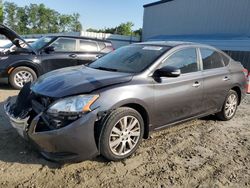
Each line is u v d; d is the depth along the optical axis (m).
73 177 3.40
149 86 4.01
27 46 7.76
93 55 8.68
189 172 3.74
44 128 3.38
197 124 5.70
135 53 4.71
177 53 4.64
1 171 3.41
